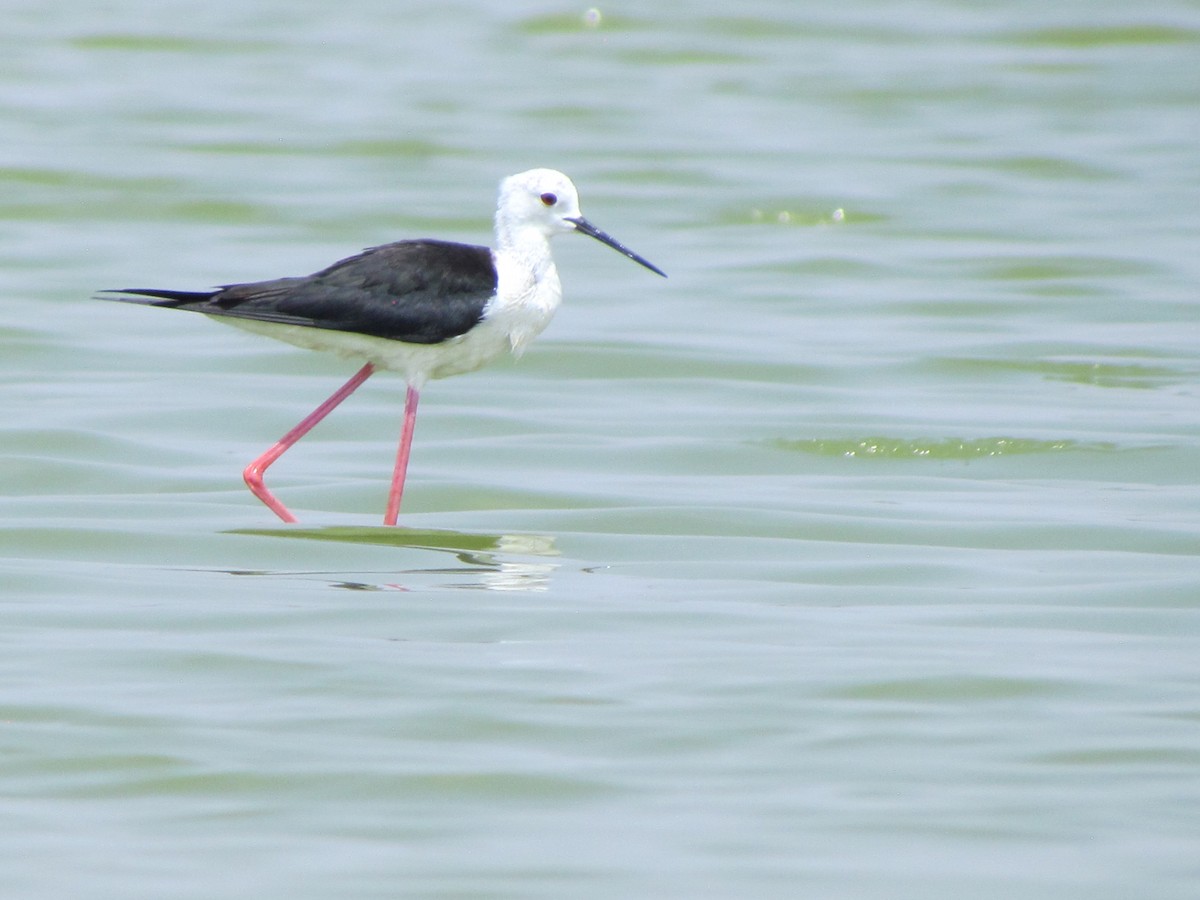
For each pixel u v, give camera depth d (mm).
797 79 37094
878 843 8328
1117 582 12641
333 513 14625
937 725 9711
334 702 9898
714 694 10102
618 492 15352
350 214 27078
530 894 7812
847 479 16109
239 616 11445
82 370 19422
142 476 15594
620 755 9289
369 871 8031
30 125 31875
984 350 20875
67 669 10344
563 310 22703
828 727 9648
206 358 20141
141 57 37750
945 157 31562
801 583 12625
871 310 22859
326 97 34906
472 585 12328
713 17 42375
